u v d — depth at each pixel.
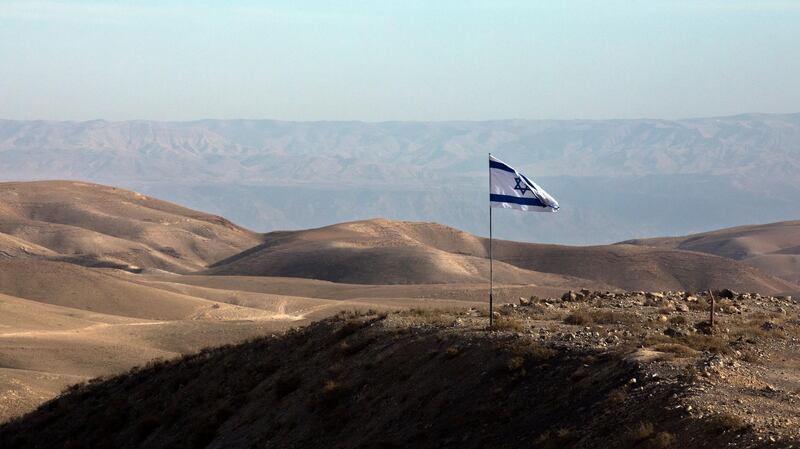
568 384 56.91
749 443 43.47
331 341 83.50
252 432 74.44
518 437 53.81
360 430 65.31
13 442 97.25
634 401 51.28
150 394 94.25
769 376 54.78
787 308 83.94
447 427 58.59
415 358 70.50
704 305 83.06
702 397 49.50
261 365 86.25
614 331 67.75
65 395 107.12
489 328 71.31
